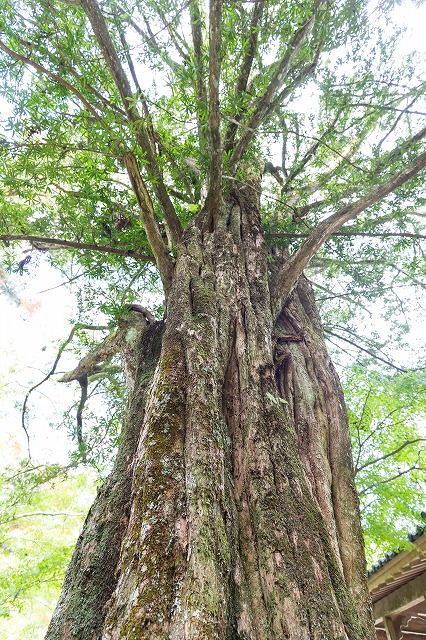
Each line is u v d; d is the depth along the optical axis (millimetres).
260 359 3129
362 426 7355
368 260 6801
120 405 7652
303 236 5523
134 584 1665
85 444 7031
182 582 1658
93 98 4305
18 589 8508
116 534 2348
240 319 3414
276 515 2193
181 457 2158
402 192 5441
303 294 5145
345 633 1825
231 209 4754
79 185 5449
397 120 6211
